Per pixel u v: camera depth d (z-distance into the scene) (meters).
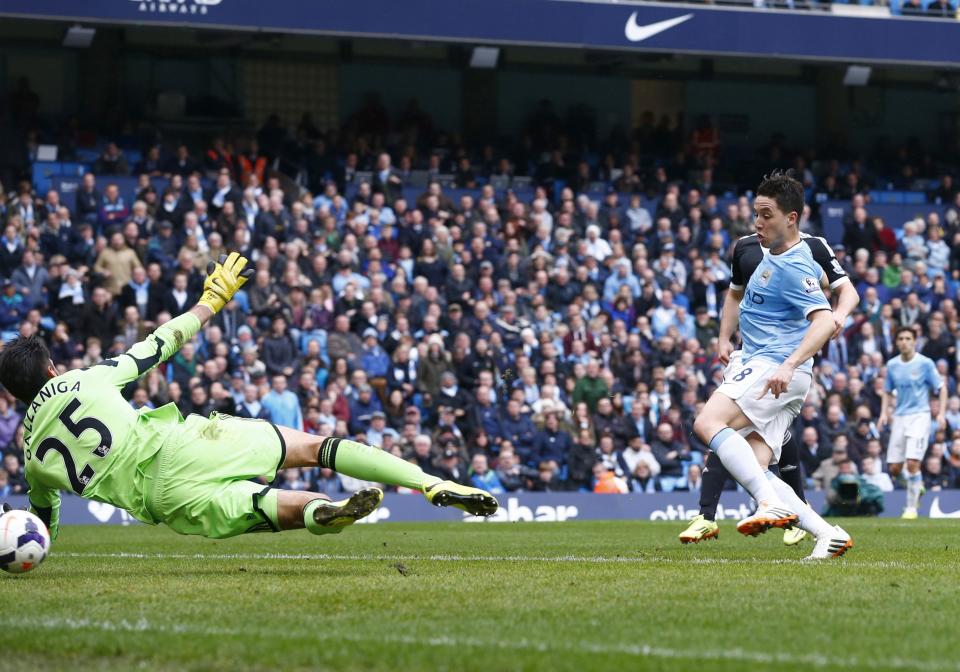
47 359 14.15
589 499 39.16
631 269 49.34
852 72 55.00
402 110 59.28
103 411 13.80
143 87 55.62
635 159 57.19
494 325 44.44
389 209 47.75
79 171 48.94
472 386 42.00
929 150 64.19
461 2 49.75
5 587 12.88
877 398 45.34
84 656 8.88
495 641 9.30
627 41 51.38
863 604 11.30
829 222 56.09
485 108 59.97
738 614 10.66
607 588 12.49
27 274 40.75
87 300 40.56
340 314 42.72
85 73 54.50
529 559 17.30
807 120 63.69
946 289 52.94
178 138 54.22
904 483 42.88
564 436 41.47
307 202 47.03
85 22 45.69
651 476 41.62
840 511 38.97
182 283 41.06
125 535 26.72
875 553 17.94
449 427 39.91
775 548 19.77
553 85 61.00
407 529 29.70
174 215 44.28
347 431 39.53
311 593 12.08
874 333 48.16
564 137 56.91
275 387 38.94
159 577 13.95
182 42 56.00
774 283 15.79
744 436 16.11
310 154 52.19
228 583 13.11
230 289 15.07
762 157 58.75
